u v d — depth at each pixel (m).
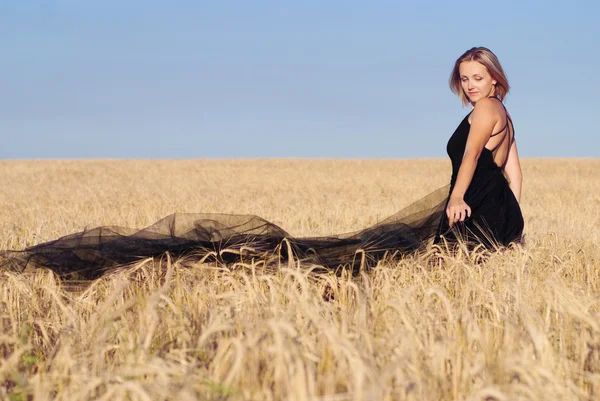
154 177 37.72
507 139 5.92
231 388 2.71
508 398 2.58
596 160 64.38
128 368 2.85
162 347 3.41
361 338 3.31
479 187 5.75
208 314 3.87
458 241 5.54
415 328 3.45
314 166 52.03
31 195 22.56
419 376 2.87
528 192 24.75
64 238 5.48
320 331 3.29
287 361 2.78
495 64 5.69
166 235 5.57
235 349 3.11
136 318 3.95
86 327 3.94
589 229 10.44
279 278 4.71
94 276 5.31
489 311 4.16
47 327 4.14
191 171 44.31
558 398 2.75
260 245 5.49
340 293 4.68
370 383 2.77
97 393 3.01
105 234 5.53
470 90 5.77
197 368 3.15
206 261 5.41
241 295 4.17
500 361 3.01
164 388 2.71
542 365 3.05
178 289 4.38
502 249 5.57
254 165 53.50
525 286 4.53
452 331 3.48
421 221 5.79
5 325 4.02
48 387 2.96
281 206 16.45
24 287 4.71
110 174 40.25
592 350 3.35
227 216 5.68
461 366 3.16
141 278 5.17
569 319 3.63
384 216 13.85
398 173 43.44
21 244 7.95
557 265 5.64
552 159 67.88
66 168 46.09
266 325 3.16
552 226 11.57
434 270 5.25
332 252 5.59
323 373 2.95
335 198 21.39
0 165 49.50
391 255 5.55
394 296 4.19
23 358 3.41
